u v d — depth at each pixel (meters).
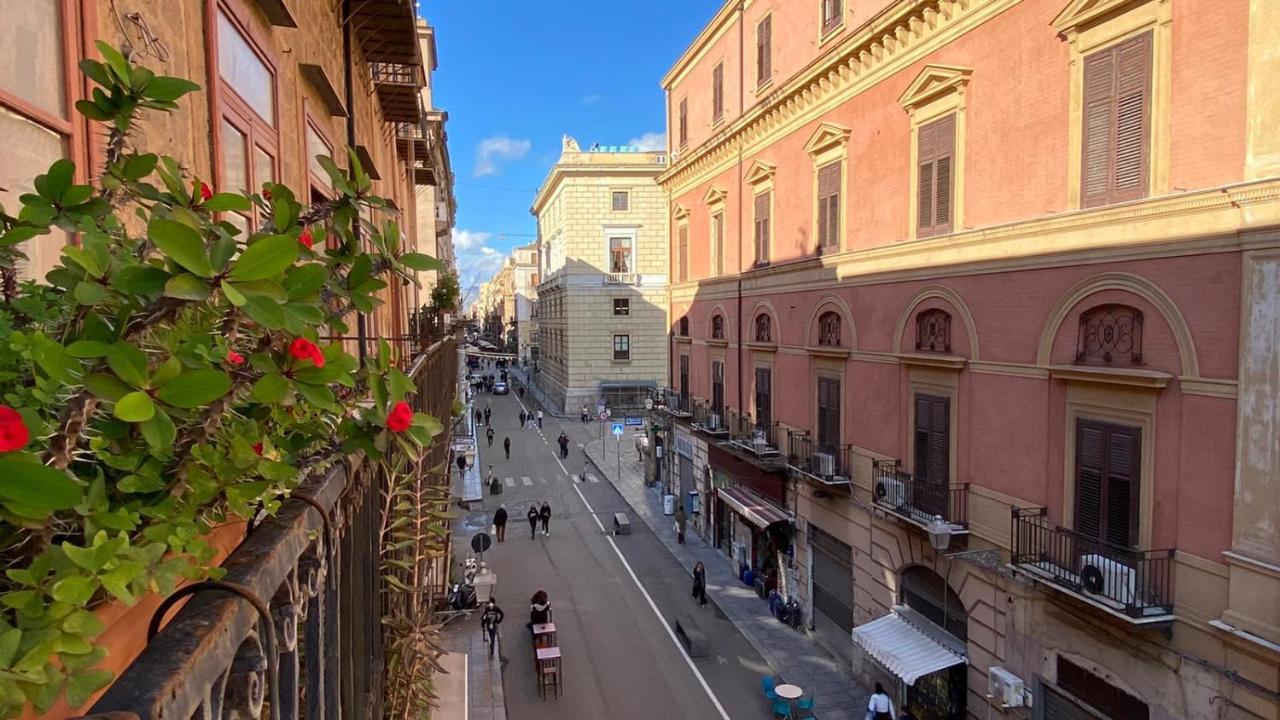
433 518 5.36
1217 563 8.52
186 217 1.86
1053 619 10.89
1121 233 9.66
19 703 1.06
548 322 62.69
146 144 4.01
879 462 15.11
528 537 28.44
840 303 16.86
